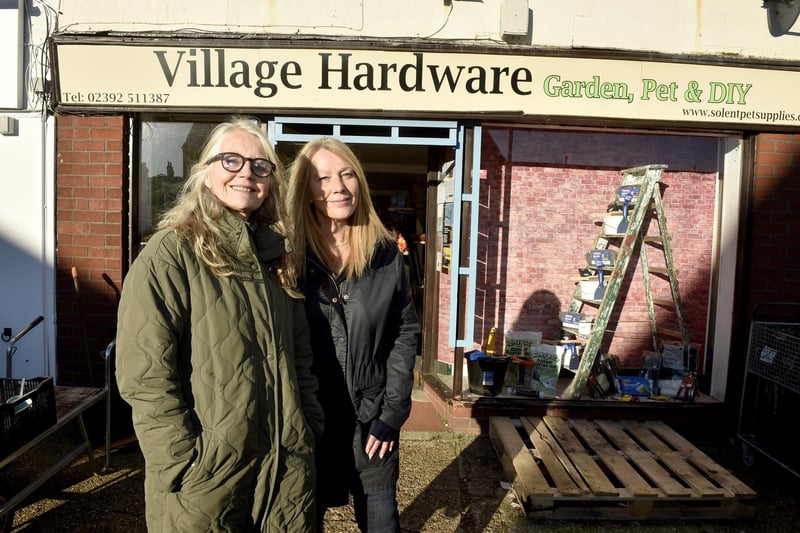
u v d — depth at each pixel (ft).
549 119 14.38
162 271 5.35
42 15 14.16
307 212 7.29
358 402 7.08
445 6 14.33
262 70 13.93
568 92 14.26
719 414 14.98
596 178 17.17
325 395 7.05
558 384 16.33
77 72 13.89
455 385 14.93
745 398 14.15
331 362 7.02
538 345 15.67
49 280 14.64
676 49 14.62
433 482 12.16
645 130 15.57
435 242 17.35
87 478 11.87
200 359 5.41
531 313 17.29
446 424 15.15
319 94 14.07
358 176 7.20
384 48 13.83
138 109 14.05
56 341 14.64
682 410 14.87
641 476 11.69
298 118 14.32
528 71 14.14
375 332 7.06
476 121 14.43
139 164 14.89
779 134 14.99
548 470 11.44
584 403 14.79
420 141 14.48
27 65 14.30
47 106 14.30
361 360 7.04
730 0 14.64
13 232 14.53
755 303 15.16
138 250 14.93
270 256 6.20
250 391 5.52
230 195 5.94
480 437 14.48
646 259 16.93
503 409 14.67
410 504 11.25
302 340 6.59
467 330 14.83
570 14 14.46
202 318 5.47
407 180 30.27
